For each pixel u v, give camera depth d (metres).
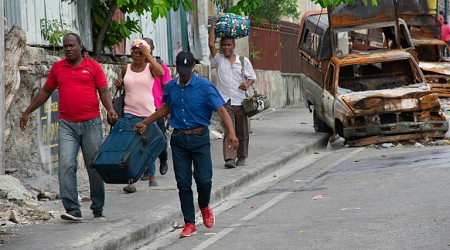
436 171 18.12
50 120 17.64
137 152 12.90
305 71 29.33
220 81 19.95
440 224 12.45
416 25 39.56
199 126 13.20
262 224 13.79
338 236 12.17
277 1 39.75
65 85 13.36
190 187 13.36
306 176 19.66
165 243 13.16
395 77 26.50
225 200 17.06
